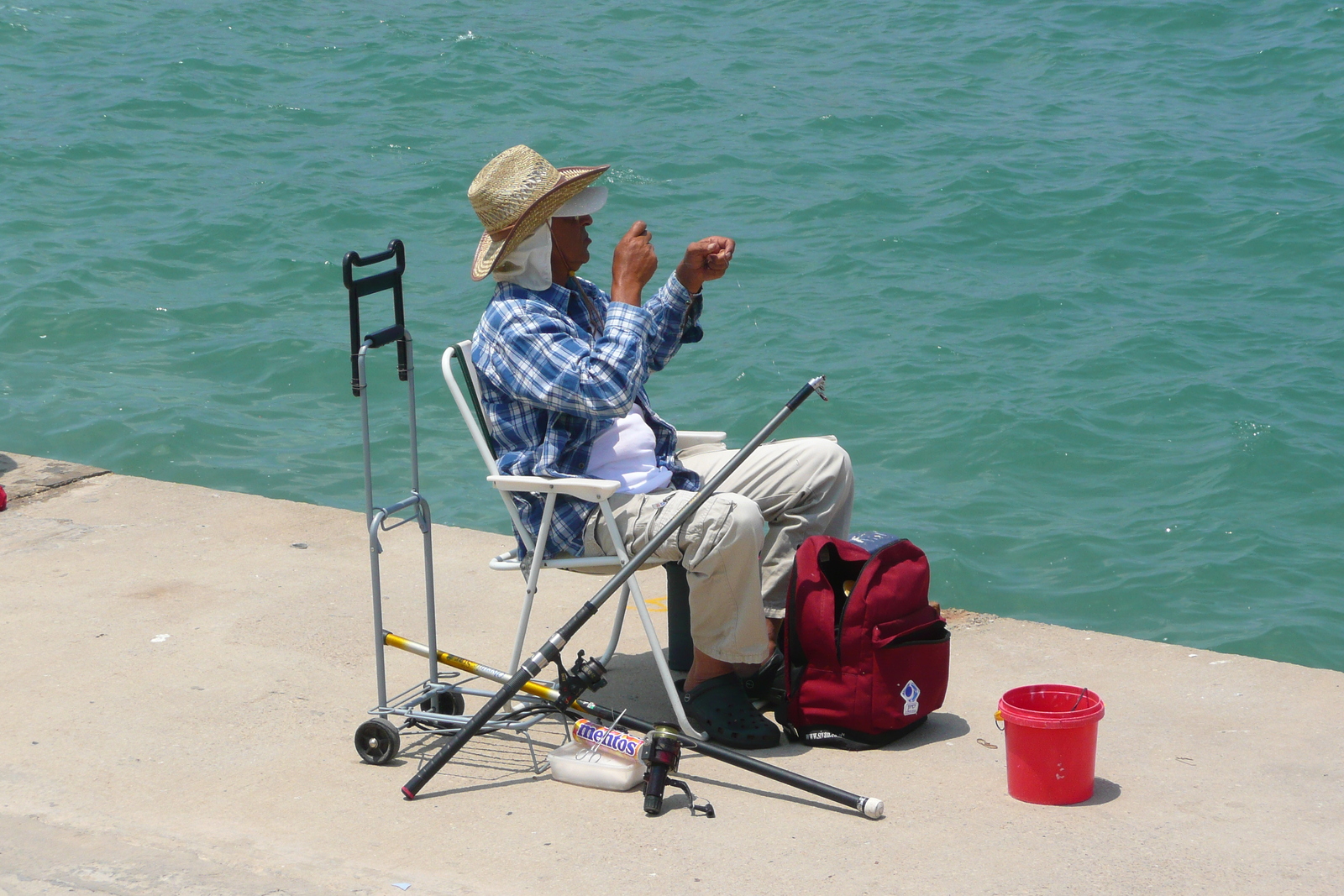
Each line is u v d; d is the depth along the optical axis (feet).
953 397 49.83
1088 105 94.94
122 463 43.01
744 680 20.27
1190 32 112.27
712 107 93.30
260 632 23.20
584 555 19.52
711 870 15.74
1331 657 33.71
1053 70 104.42
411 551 27.25
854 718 18.94
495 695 18.04
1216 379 51.42
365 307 57.21
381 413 48.03
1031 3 123.95
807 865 15.85
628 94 96.84
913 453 45.93
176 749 19.03
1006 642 23.18
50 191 71.61
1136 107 94.02
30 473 31.27
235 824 16.89
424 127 87.45
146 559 26.43
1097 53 108.17
